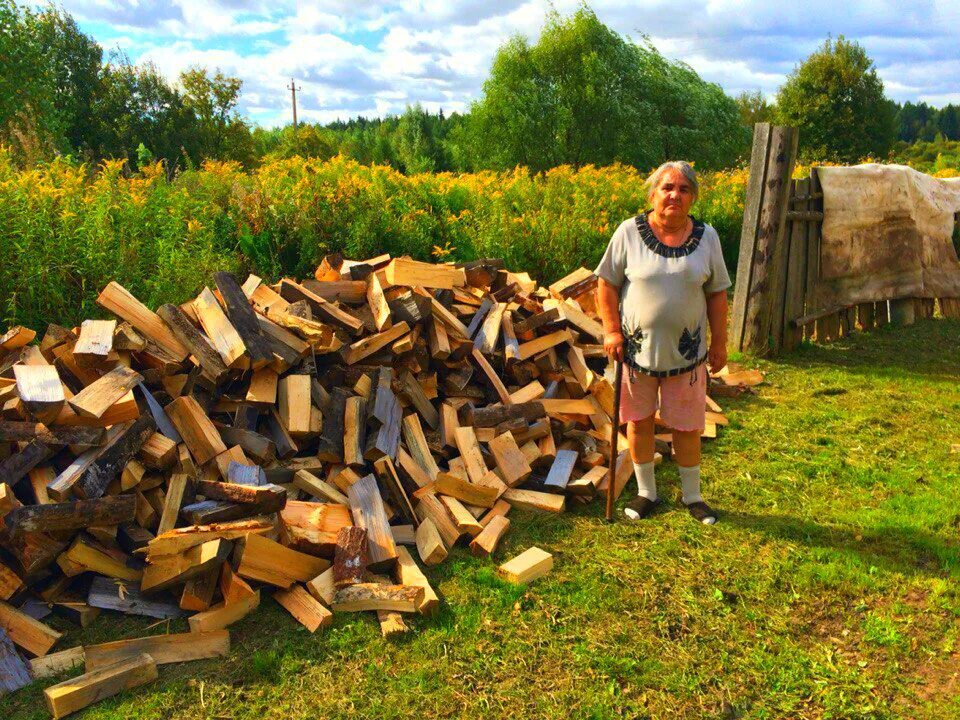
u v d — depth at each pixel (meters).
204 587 2.90
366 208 8.53
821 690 2.62
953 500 4.01
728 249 12.05
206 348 3.70
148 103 36.28
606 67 34.75
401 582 3.16
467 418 4.33
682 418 3.64
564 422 4.66
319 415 3.89
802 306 7.31
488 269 5.34
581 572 3.33
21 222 5.19
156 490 3.31
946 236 8.75
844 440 4.93
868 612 3.06
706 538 3.64
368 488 3.57
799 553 3.49
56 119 13.55
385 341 4.26
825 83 42.03
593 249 9.40
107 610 2.94
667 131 36.47
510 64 35.91
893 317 8.41
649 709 2.53
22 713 2.45
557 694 2.60
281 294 4.39
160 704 2.51
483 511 3.82
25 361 3.51
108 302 3.69
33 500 3.02
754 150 6.63
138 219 6.27
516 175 12.30
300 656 2.74
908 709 2.54
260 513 3.09
